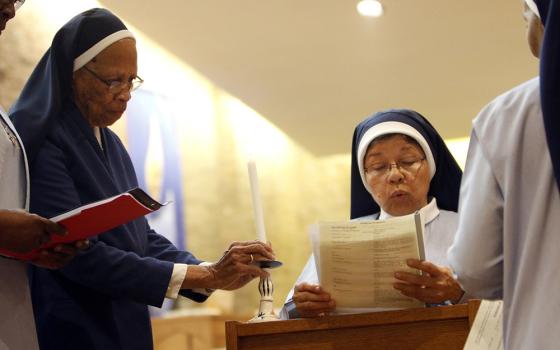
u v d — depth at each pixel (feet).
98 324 11.14
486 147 8.17
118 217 9.28
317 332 10.23
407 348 10.01
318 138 32.30
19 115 11.44
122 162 12.66
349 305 10.33
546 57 7.63
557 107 7.55
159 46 26.86
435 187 13.24
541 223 7.64
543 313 7.39
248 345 10.33
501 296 8.47
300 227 35.91
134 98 30.66
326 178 36.01
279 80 28.40
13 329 9.75
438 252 12.19
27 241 8.89
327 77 28.14
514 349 7.55
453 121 30.09
